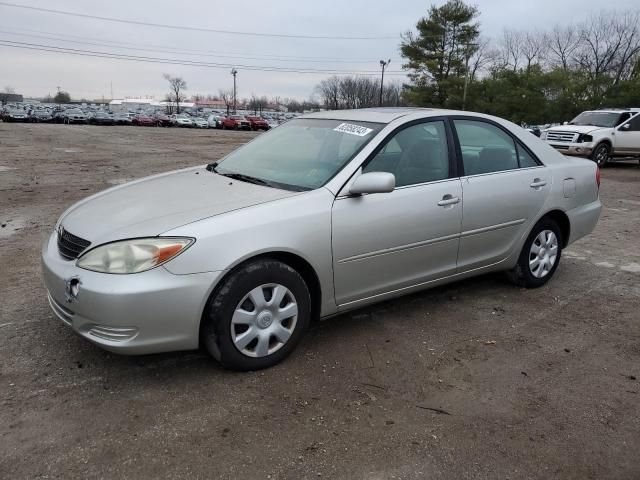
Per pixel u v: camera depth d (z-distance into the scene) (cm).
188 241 289
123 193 367
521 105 4056
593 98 3797
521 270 471
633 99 3597
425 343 370
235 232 300
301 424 275
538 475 246
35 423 267
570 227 495
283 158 393
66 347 343
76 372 315
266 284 314
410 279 388
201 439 260
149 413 279
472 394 309
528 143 469
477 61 6050
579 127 1605
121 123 5584
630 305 453
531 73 4256
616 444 269
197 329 298
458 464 250
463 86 4722
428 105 5022
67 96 16438
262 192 341
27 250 562
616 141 1587
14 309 400
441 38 4966
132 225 301
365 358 346
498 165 439
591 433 277
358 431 271
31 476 233
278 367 329
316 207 330
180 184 375
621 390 319
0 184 1027
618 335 393
